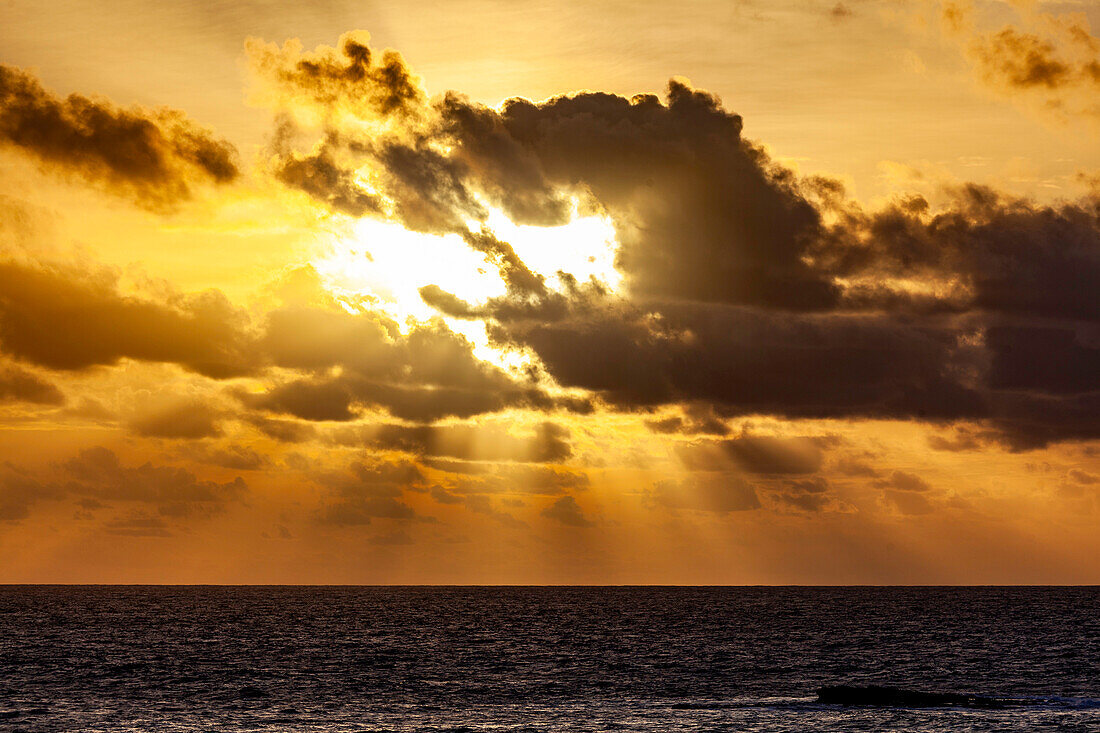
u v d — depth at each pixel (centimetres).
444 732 10356
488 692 13450
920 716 10606
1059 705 11288
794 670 15912
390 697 13000
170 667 16338
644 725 10550
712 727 10338
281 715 11512
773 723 10456
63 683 14362
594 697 12950
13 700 12681
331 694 13275
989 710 10912
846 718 10606
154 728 10700
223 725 10869
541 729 10431
